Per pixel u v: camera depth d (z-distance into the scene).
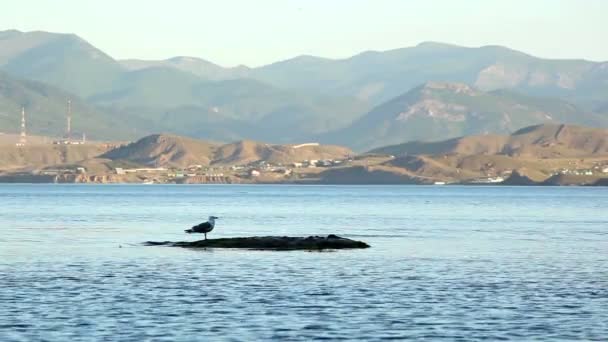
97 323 54.31
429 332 52.56
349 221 166.88
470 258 91.25
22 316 56.09
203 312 57.94
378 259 88.44
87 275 74.69
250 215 191.12
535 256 94.12
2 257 89.19
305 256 90.12
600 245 109.44
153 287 68.12
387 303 61.62
